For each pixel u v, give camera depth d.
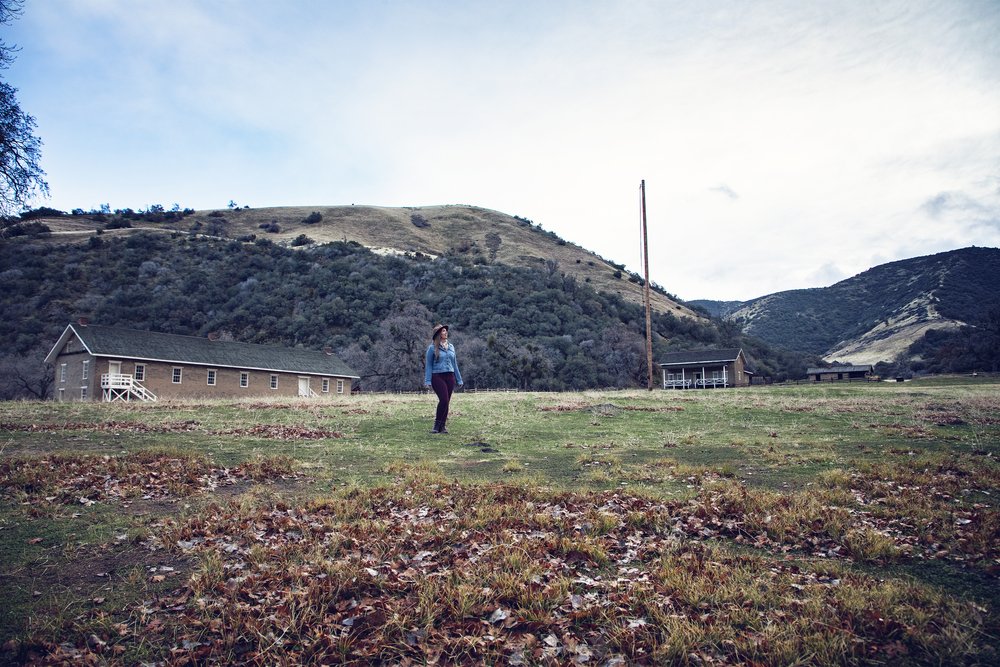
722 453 9.52
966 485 6.59
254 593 3.80
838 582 3.85
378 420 14.45
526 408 18.02
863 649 3.02
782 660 2.93
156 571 4.17
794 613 3.42
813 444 10.42
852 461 8.26
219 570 4.11
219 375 46.56
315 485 7.02
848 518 5.22
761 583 3.87
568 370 62.41
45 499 5.88
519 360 55.88
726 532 5.03
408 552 4.57
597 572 4.20
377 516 5.57
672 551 4.52
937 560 4.32
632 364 68.12
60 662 2.97
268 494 6.48
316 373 52.94
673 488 6.76
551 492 6.32
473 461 8.92
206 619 3.42
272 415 15.73
